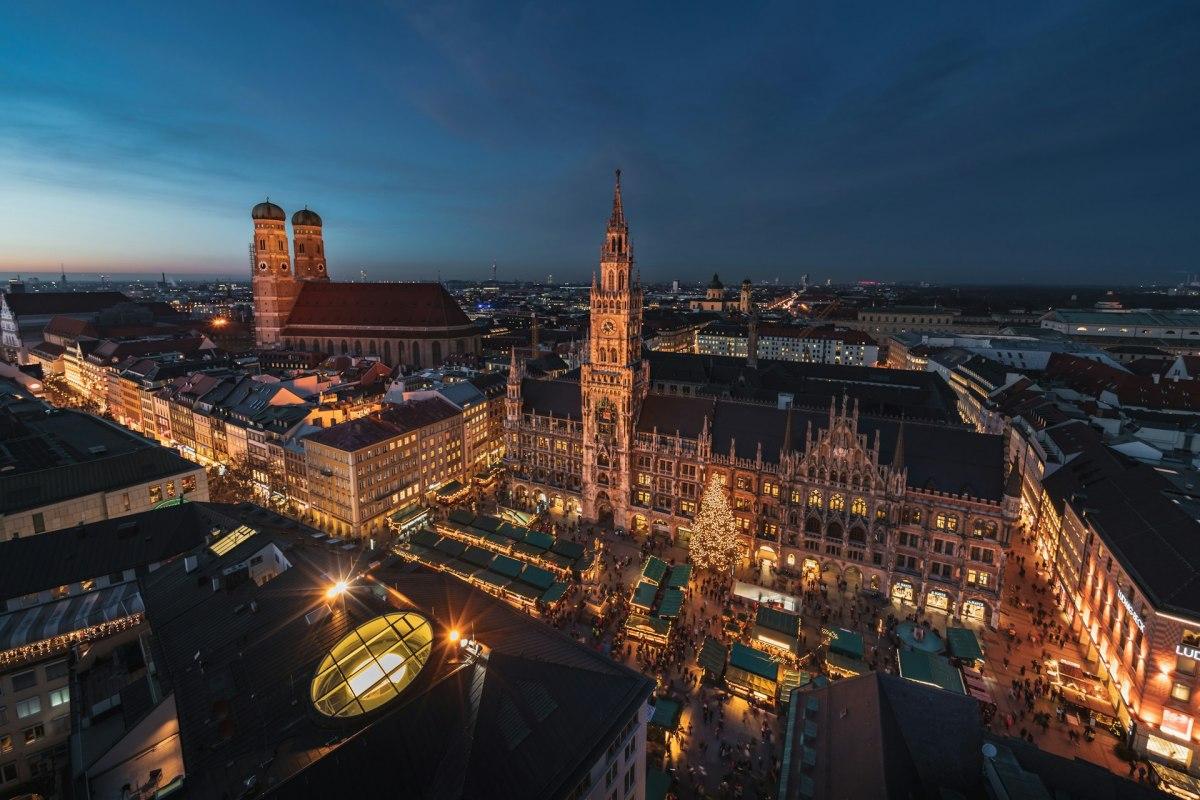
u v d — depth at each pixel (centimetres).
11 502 7869
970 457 8825
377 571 5791
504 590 8650
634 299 11019
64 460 9131
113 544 6888
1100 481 9269
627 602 8906
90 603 6309
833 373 19000
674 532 10962
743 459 10125
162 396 16638
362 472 11150
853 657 7275
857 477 9144
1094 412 13338
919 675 6756
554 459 12525
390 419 12319
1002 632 8225
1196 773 5794
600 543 10675
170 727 4903
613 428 11238
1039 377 17938
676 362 19725
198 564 6169
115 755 4675
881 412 15012
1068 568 8744
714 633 8088
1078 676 7256
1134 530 7269
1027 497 11831
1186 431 11881
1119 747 6244
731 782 5650
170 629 5281
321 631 4750
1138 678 6228
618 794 4422
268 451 12925
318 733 3928
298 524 7412
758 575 9812
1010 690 7044
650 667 7425
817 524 9588
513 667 4291
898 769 4297
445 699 3991
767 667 6894
